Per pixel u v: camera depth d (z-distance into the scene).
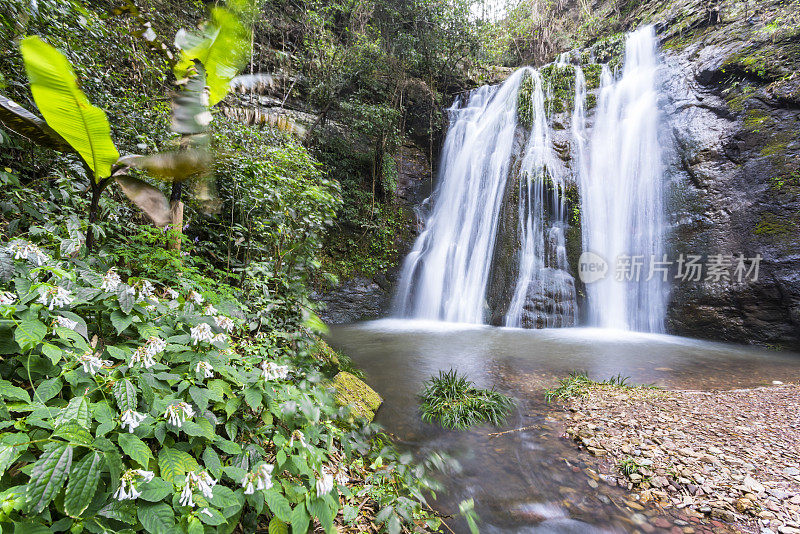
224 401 1.83
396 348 7.77
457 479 3.05
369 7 12.84
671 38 12.26
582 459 3.35
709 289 9.38
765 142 9.15
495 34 15.81
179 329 1.98
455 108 16.47
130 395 1.40
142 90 5.20
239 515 1.63
